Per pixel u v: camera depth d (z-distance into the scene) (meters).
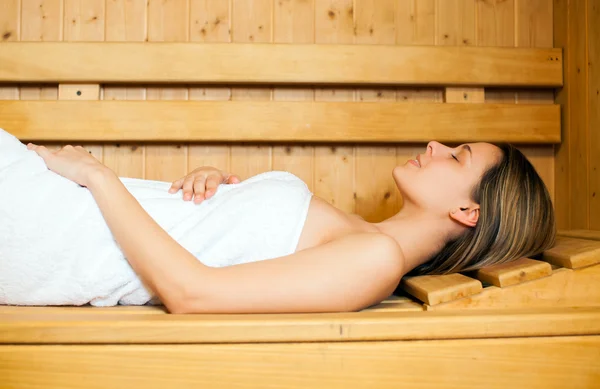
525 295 1.03
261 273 0.88
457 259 1.17
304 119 1.87
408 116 1.90
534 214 1.16
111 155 1.91
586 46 1.81
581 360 0.87
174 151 1.92
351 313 0.88
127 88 1.92
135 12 1.92
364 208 1.97
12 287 0.95
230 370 0.80
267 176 1.22
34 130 1.80
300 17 1.96
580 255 1.07
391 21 1.99
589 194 1.79
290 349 0.81
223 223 1.02
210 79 1.85
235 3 1.95
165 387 0.79
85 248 0.95
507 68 1.94
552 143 2.00
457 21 2.01
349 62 1.88
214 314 0.86
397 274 0.94
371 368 0.82
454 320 0.85
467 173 1.16
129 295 1.00
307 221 1.04
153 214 1.04
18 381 0.78
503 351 0.85
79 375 0.79
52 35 1.90
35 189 0.95
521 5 2.03
